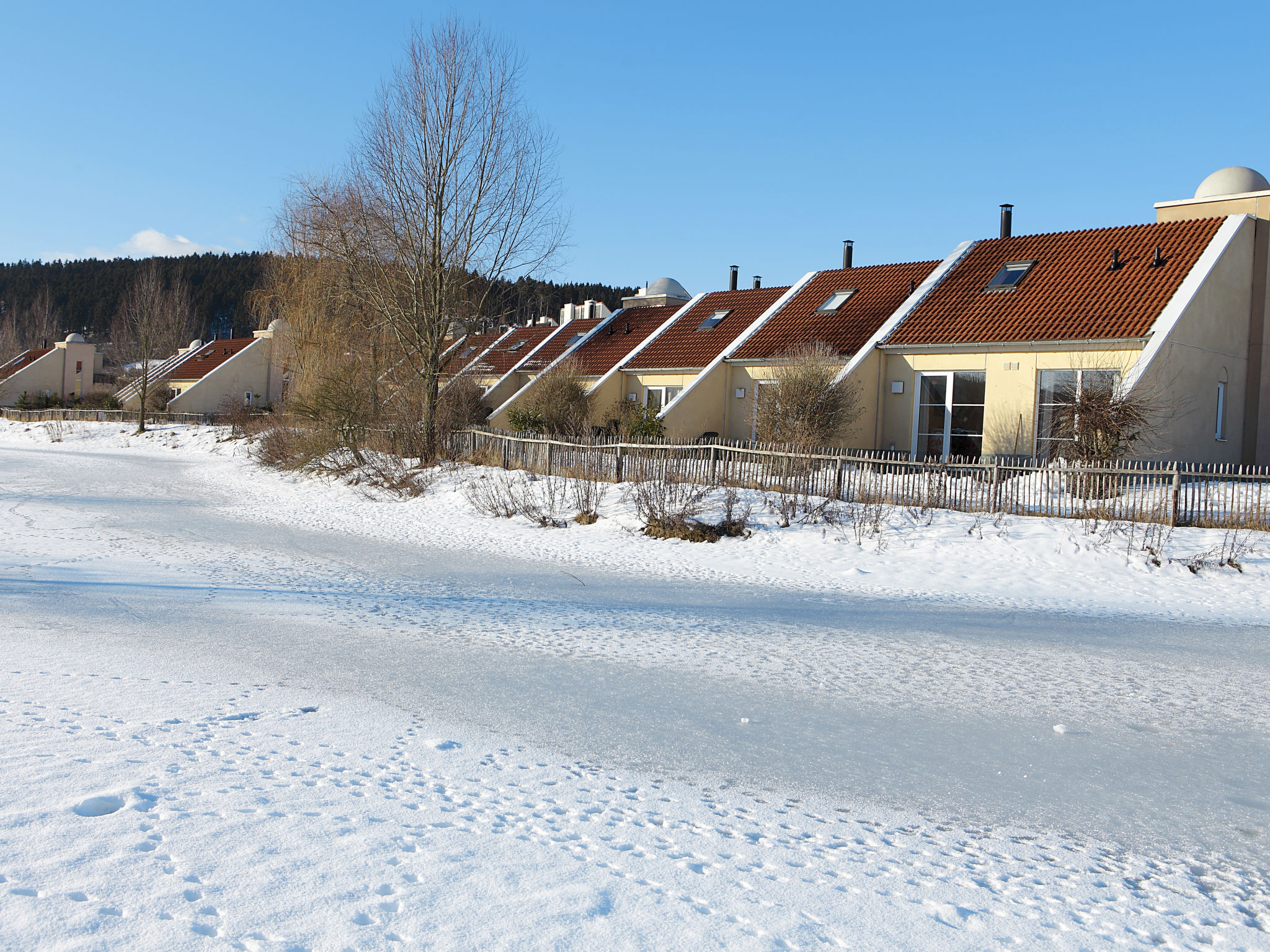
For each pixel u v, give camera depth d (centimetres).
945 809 447
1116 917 343
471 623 893
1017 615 1041
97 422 5434
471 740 513
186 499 2205
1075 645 871
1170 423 1973
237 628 827
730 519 1580
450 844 356
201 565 1234
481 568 1297
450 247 2533
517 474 2116
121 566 1199
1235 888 373
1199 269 2122
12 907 276
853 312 2786
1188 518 1446
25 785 375
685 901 325
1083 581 1245
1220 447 2198
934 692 675
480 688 639
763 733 561
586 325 4034
